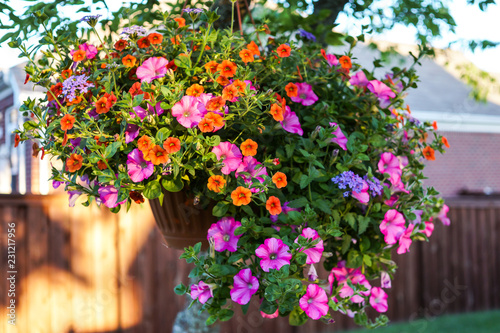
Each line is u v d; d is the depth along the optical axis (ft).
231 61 4.74
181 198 4.79
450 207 18.20
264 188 4.40
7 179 25.12
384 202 4.99
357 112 5.25
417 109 29.96
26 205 12.32
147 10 6.67
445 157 31.53
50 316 12.59
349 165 4.72
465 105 32.24
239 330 14.47
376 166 5.09
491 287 18.79
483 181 32.96
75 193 5.17
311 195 4.68
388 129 5.34
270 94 4.57
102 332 13.14
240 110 4.54
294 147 4.70
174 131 4.52
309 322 15.57
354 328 16.19
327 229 4.51
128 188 4.46
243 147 4.45
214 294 4.44
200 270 4.35
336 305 4.69
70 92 4.61
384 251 5.13
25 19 5.82
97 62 4.89
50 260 12.60
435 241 17.89
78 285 12.90
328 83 5.22
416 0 8.23
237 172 4.51
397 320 17.04
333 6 6.67
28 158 23.02
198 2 6.53
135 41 4.83
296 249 4.30
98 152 4.40
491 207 18.92
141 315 13.55
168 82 4.64
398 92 5.46
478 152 32.86
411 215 4.95
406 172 5.27
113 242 13.29
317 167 4.81
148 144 4.30
